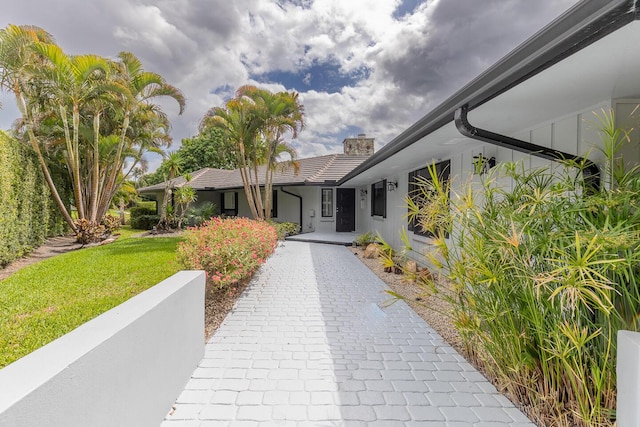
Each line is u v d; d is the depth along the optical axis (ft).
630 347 5.32
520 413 8.07
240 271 17.69
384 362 10.74
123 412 5.87
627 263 6.46
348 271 25.21
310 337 12.76
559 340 6.98
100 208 47.91
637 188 7.47
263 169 63.98
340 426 7.63
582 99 9.37
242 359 10.89
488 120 11.76
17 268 28.02
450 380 9.63
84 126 42.27
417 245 25.76
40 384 3.96
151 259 29.12
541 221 7.89
